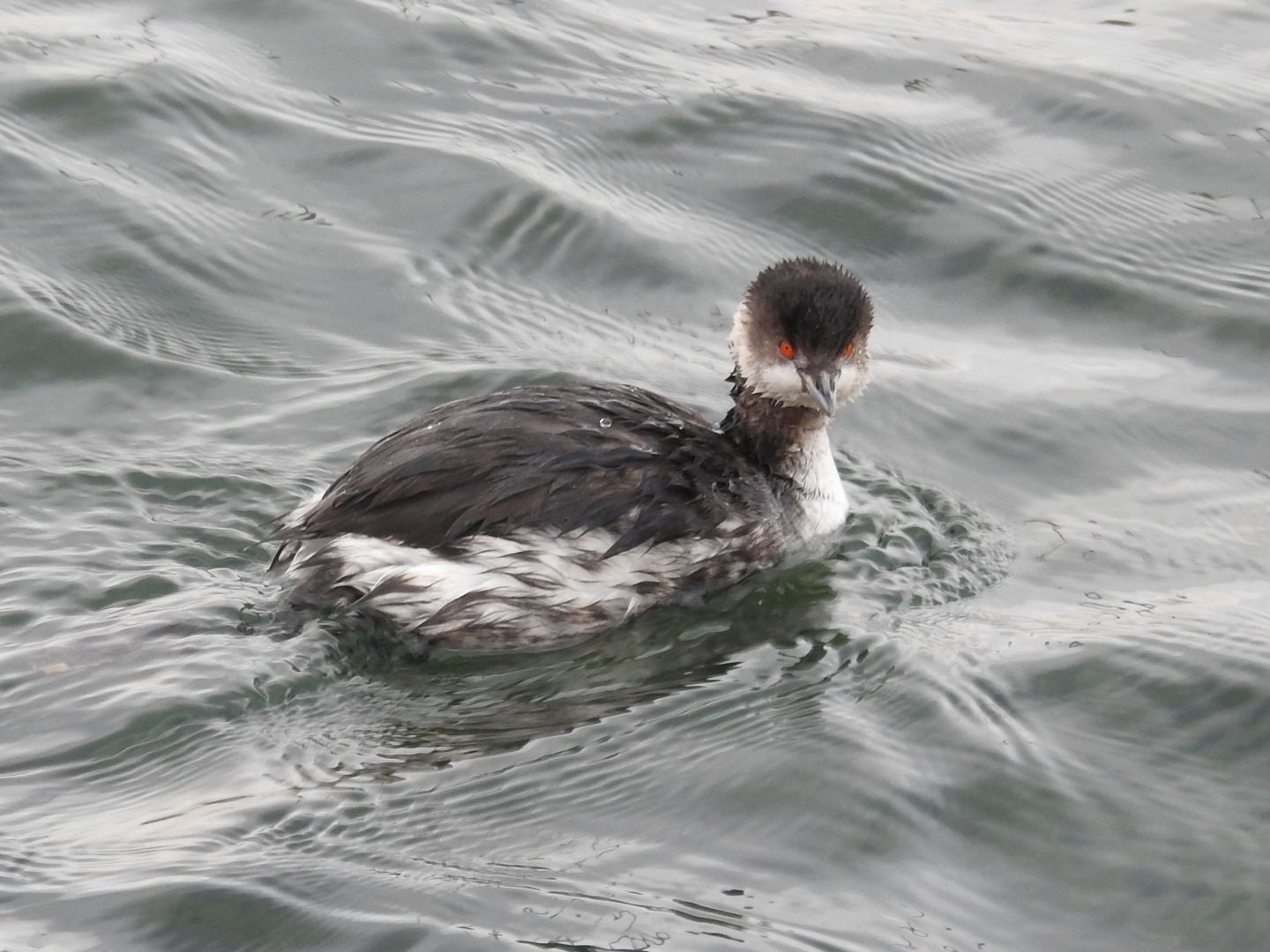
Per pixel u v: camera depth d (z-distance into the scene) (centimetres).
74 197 1762
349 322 1656
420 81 2017
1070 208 1881
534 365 1597
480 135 1923
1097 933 978
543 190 1833
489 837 1021
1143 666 1221
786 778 1087
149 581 1259
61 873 971
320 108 1947
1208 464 1540
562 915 951
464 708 1164
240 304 1664
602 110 1989
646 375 1602
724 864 1007
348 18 2119
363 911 948
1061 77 2106
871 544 1389
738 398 1372
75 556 1287
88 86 1912
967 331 1725
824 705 1172
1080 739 1145
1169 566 1378
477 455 1237
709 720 1152
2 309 1584
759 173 1906
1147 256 1822
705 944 932
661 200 1858
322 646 1198
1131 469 1530
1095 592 1334
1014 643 1254
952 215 1859
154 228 1736
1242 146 1988
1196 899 1008
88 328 1591
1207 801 1092
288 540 1245
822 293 1327
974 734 1141
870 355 1666
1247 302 1753
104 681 1145
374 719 1144
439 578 1216
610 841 1023
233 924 935
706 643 1256
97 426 1479
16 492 1364
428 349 1619
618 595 1262
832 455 1494
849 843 1032
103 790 1055
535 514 1230
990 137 1992
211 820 1022
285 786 1061
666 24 2219
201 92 1934
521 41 2116
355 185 1838
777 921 957
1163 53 2194
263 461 1438
